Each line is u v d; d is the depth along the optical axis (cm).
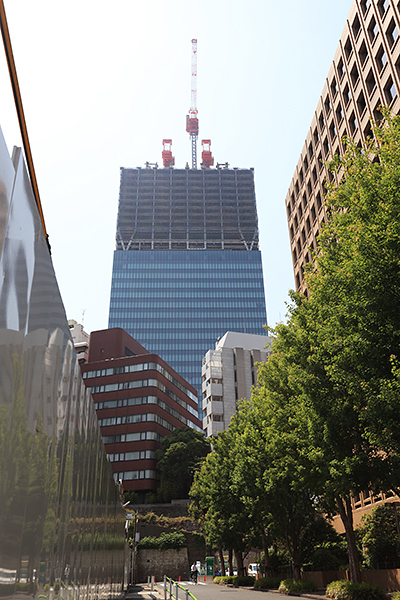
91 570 740
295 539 2600
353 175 1445
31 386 320
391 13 3164
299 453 1861
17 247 283
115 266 16600
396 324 1148
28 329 314
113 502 1186
